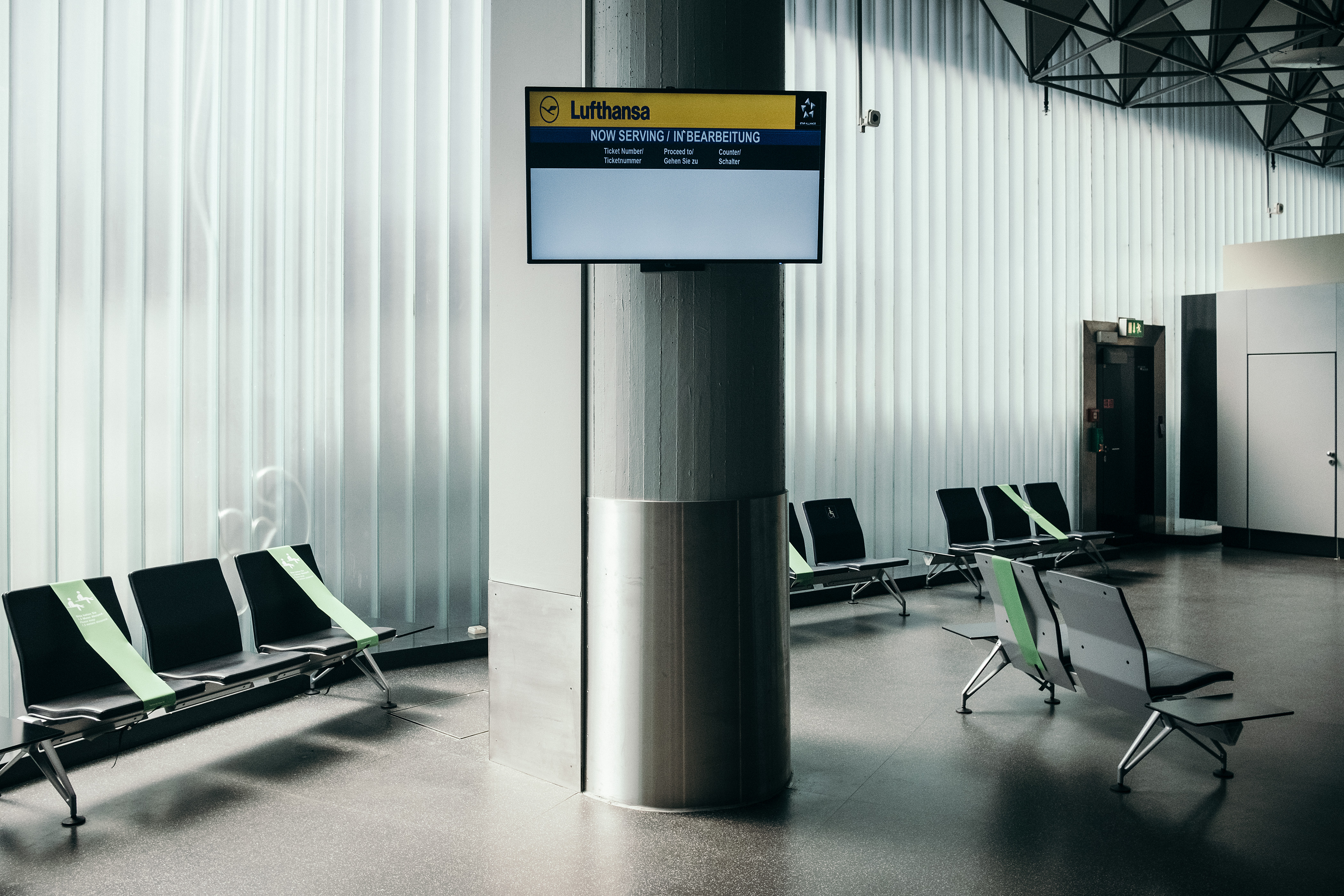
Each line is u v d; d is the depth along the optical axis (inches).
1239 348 443.8
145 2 201.6
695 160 158.4
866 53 339.6
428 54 252.8
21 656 163.0
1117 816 156.2
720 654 160.9
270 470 228.5
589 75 166.7
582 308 167.9
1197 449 459.8
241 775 176.7
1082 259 427.5
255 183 223.3
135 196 200.2
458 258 259.9
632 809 161.2
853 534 324.2
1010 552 350.6
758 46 166.1
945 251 370.0
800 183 160.2
